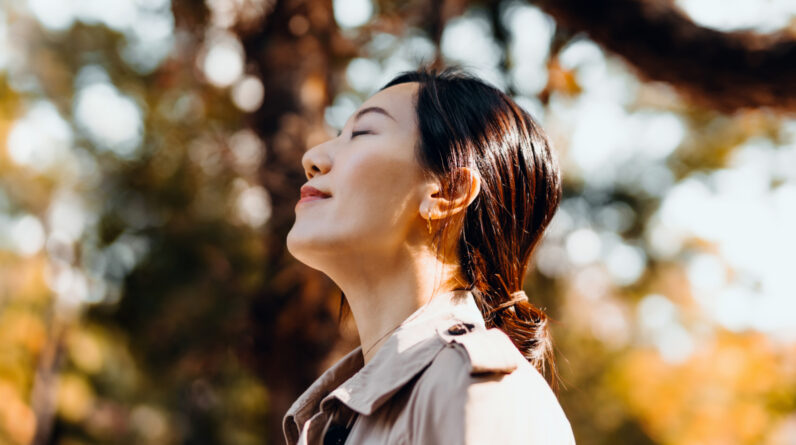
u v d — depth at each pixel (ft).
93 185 36.11
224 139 19.62
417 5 15.62
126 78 30.60
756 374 37.24
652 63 10.73
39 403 39.14
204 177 26.22
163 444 37.42
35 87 36.81
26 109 37.45
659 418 35.76
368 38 15.40
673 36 10.35
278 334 13.08
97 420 39.70
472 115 4.57
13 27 35.40
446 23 15.43
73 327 38.55
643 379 35.86
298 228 4.45
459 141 4.43
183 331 29.07
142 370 35.14
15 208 40.32
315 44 13.88
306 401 4.73
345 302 5.99
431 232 4.40
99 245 34.50
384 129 4.48
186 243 28.12
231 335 27.22
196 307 27.81
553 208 4.88
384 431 3.74
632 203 29.60
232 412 34.27
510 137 4.66
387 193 4.34
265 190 13.71
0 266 39.93
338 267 4.43
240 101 18.80
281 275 13.10
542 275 25.67
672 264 32.73
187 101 26.16
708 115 26.91
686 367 37.63
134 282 31.58
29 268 39.65
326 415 4.13
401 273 4.38
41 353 39.06
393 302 4.38
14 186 39.32
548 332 4.95
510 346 3.75
